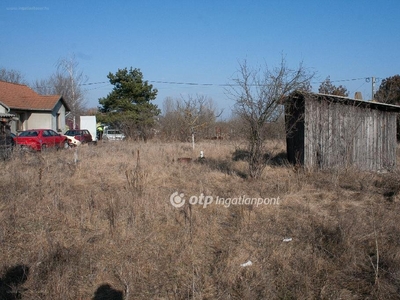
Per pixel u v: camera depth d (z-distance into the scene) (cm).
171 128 3172
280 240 587
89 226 627
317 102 1180
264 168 1135
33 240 564
